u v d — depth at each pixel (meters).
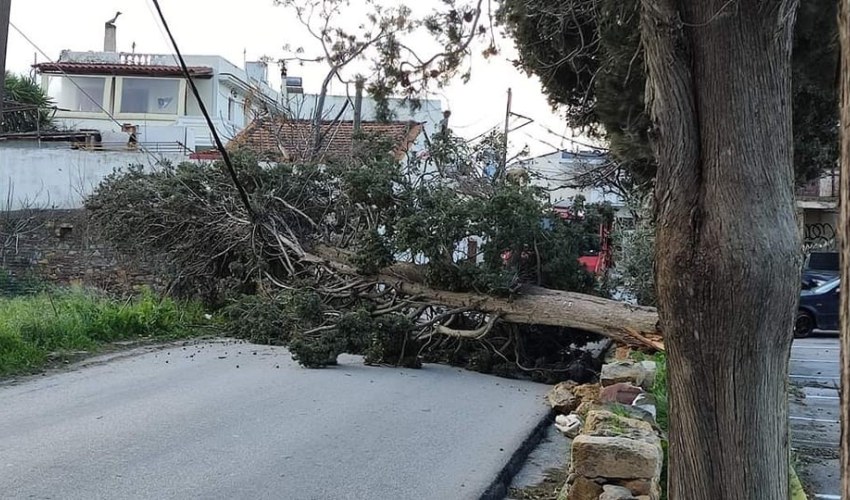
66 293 16.58
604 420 5.99
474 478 6.49
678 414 4.04
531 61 10.55
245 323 13.97
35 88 33.16
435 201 12.38
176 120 32.69
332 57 14.16
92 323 12.69
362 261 12.76
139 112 34.91
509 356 12.19
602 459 5.27
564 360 12.03
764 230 3.84
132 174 16.52
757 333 3.84
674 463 4.08
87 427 7.62
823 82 8.64
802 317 19.72
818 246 25.03
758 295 3.80
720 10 3.95
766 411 3.90
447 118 15.13
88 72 35.03
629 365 8.50
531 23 9.84
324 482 6.23
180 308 15.25
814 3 7.83
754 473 3.88
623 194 15.74
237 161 15.09
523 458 7.46
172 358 11.78
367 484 6.23
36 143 27.22
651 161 9.62
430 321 12.09
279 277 15.52
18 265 21.86
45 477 6.07
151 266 18.02
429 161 14.45
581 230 12.82
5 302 14.02
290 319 12.96
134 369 10.76
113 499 5.65
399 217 12.75
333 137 22.33
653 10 4.09
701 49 4.02
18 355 10.49
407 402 9.34
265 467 6.56
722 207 3.86
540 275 12.24
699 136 4.00
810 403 10.84
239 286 15.70
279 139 20.12
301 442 7.36
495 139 15.17
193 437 7.40
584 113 11.40
